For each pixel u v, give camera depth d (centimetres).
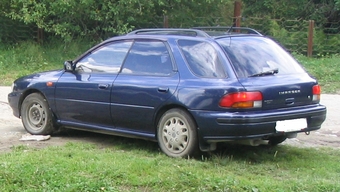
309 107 718
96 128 793
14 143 802
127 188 575
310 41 1789
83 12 1756
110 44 799
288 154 747
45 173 599
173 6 1920
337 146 822
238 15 1866
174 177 588
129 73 759
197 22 1936
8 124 976
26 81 870
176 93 697
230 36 740
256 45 739
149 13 1881
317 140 859
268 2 2198
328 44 1909
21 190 566
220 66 688
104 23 1803
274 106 680
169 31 774
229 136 662
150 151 751
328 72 1536
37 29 1888
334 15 2225
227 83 668
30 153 710
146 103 727
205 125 672
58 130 860
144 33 787
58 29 1745
